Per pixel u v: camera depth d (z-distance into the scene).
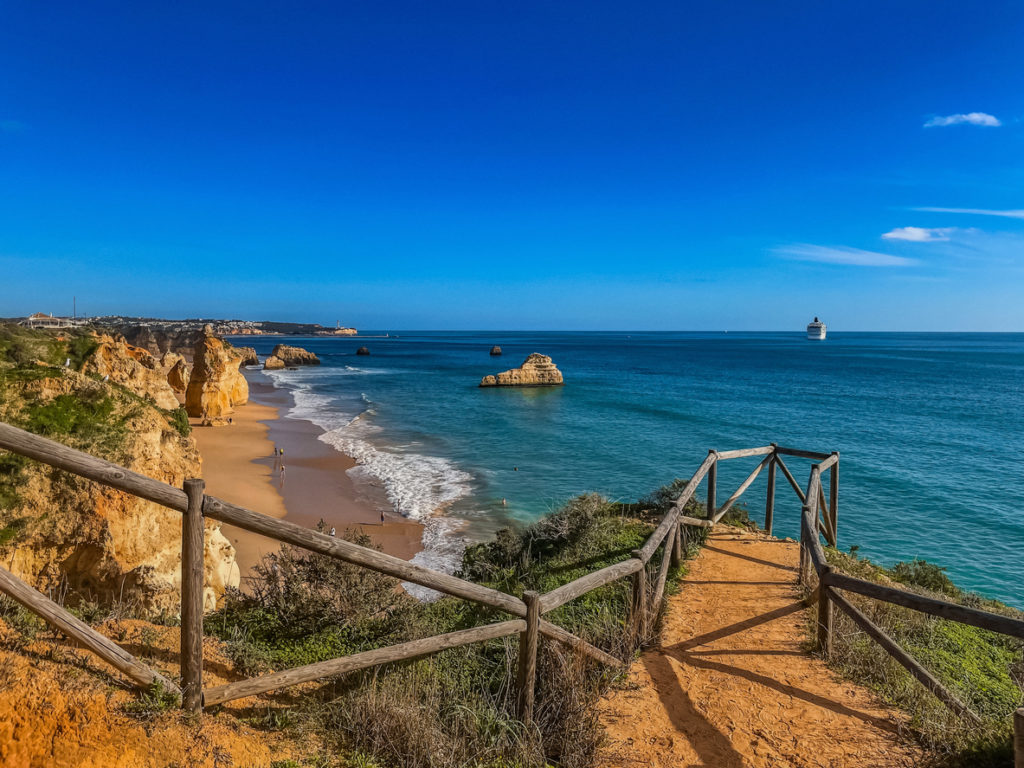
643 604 7.11
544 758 5.01
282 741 4.48
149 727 3.95
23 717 3.65
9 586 3.75
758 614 7.91
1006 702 6.06
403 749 4.70
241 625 6.35
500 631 5.28
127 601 7.42
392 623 6.61
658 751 5.10
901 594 5.78
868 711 5.71
